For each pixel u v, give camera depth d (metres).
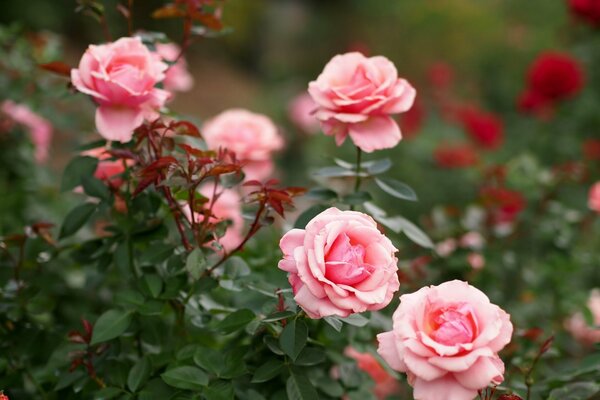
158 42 1.21
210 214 1.08
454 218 1.47
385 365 1.15
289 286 1.11
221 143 1.35
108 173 1.21
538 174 1.58
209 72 5.24
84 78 1.08
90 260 1.20
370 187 2.38
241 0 5.36
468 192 2.47
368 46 4.39
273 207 1.04
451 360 0.90
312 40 5.64
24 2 4.20
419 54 4.10
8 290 1.20
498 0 4.16
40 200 1.66
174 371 1.03
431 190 2.52
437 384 0.91
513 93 3.55
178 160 1.08
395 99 1.11
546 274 1.52
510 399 0.98
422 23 4.16
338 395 1.11
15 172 1.63
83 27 4.65
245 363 1.08
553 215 1.57
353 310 0.93
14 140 1.62
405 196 1.14
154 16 1.19
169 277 1.11
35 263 1.22
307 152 3.22
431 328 0.92
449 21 4.08
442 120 3.02
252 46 5.68
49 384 1.19
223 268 1.14
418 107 2.70
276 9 5.93
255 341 1.07
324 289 0.93
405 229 1.17
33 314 1.20
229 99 4.82
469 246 1.40
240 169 1.07
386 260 0.95
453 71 3.80
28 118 1.68
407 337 0.91
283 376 1.07
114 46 1.10
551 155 2.50
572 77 2.35
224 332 1.04
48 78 1.57
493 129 2.52
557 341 1.44
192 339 1.19
